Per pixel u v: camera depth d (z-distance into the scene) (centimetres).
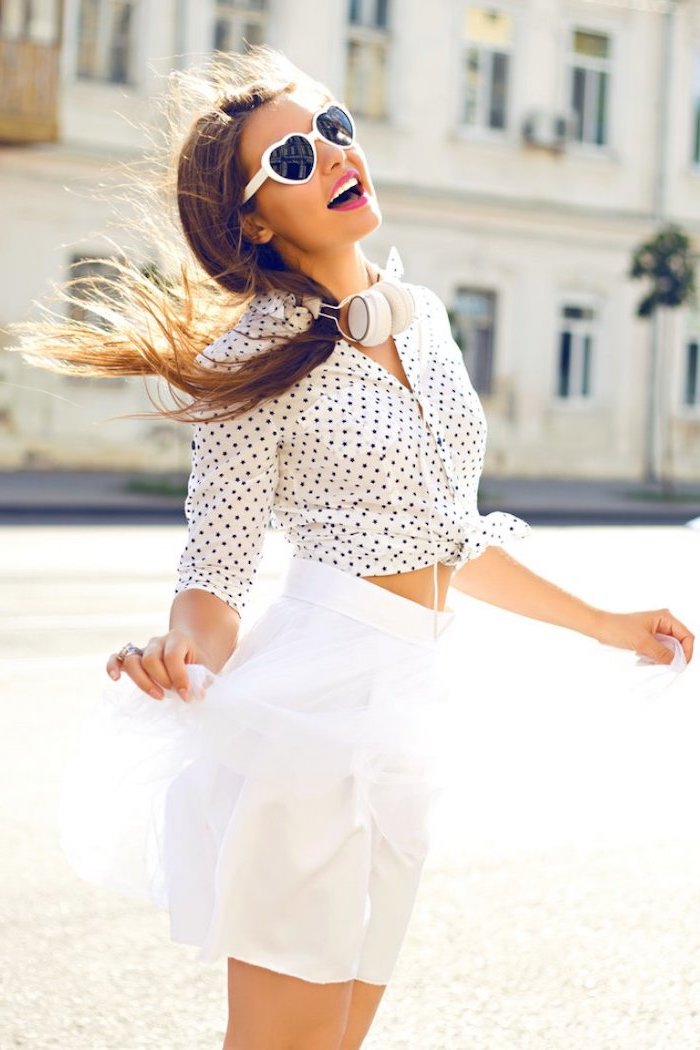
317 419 275
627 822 594
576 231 2984
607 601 1085
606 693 316
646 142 3042
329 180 279
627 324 3044
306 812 265
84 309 298
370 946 285
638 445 3075
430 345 295
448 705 286
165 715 259
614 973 447
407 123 2825
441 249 2880
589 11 2969
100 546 1555
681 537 1864
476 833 584
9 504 2042
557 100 2955
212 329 297
